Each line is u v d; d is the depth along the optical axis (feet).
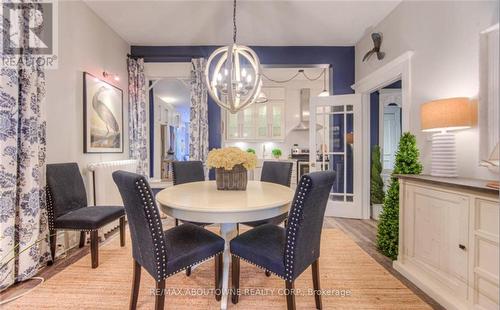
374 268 7.34
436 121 6.48
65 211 7.70
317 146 13.32
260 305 5.65
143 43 12.97
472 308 5.02
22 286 6.30
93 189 9.45
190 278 6.79
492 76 5.46
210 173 13.43
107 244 8.98
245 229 10.44
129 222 5.13
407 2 8.87
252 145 20.34
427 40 7.89
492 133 5.45
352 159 12.69
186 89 18.28
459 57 6.71
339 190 13.10
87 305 5.61
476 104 6.20
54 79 8.07
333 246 8.91
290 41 12.71
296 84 19.34
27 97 6.57
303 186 4.50
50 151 7.92
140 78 12.96
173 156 22.99
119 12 10.07
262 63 13.30
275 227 6.28
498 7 5.66
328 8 9.76
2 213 6.03
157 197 6.03
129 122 12.81
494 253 4.63
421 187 6.42
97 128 10.07
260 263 5.08
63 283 6.46
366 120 12.34
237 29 11.51
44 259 7.29
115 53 11.73
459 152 6.61
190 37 12.34
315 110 13.10
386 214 8.27
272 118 19.35
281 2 9.41
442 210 5.77
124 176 4.69
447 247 5.63
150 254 4.69
